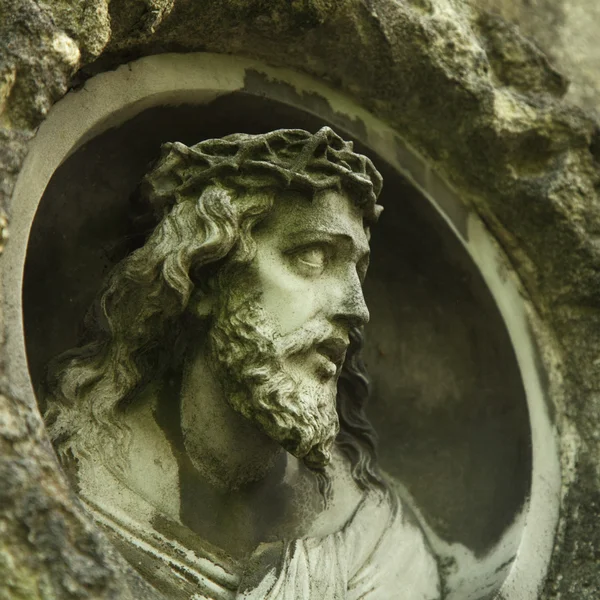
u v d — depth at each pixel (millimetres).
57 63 5508
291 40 6898
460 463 7301
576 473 6992
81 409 6188
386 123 7410
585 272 7336
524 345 7309
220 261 6262
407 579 6719
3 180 5270
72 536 4797
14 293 5363
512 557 6730
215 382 6348
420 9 7309
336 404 7227
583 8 8508
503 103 7363
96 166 6684
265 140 6289
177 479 6301
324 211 6273
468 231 7469
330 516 6820
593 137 7605
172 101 6738
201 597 5887
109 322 6332
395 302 7594
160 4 5996
